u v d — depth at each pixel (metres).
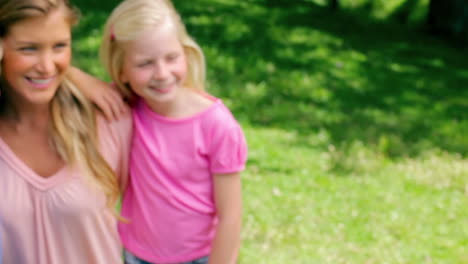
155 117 1.89
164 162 1.87
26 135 1.74
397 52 11.58
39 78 1.59
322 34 11.17
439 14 14.34
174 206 1.90
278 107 7.17
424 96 9.07
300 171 5.58
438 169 6.29
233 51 8.76
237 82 7.66
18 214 1.70
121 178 1.97
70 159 1.75
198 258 1.99
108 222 1.88
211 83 7.41
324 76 8.78
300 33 10.74
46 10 1.52
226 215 1.92
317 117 7.14
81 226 1.79
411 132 7.31
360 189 5.46
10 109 1.74
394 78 9.70
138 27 1.72
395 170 6.07
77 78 1.86
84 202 1.76
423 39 13.42
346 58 10.09
